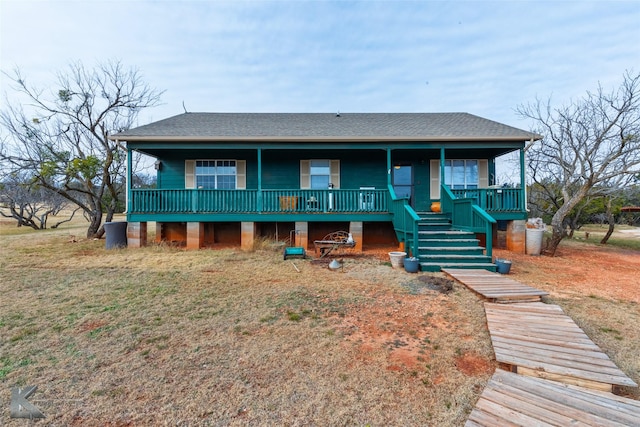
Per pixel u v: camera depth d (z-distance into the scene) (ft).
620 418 6.62
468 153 36.70
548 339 10.57
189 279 18.98
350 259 25.68
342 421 7.01
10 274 20.08
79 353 9.96
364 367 9.25
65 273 20.40
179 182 36.37
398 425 6.90
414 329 11.91
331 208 30.60
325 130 33.17
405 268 20.92
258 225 33.53
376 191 30.58
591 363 8.93
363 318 12.98
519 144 30.45
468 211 24.89
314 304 14.58
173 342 10.78
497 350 9.75
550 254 29.45
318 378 8.68
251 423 6.92
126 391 8.04
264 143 30.66
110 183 39.50
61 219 78.43
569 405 7.13
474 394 7.97
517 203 30.30
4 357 9.66
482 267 20.93
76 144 40.75
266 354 9.98
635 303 14.96
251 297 15.58
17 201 59.72
